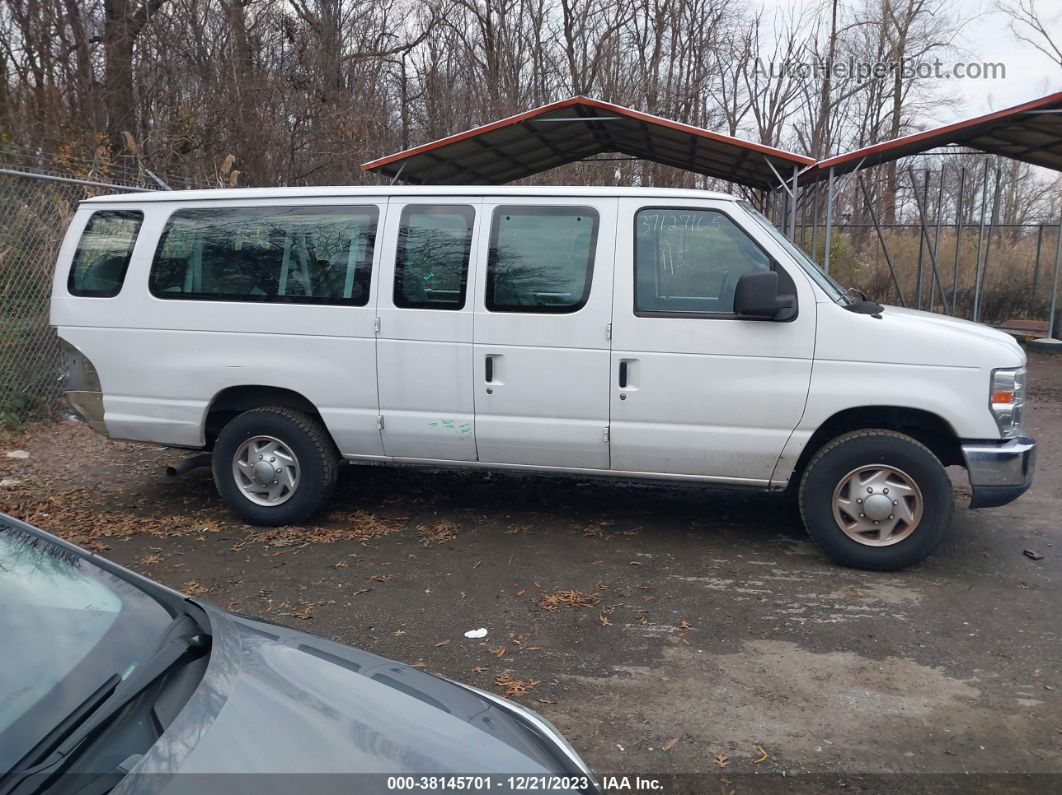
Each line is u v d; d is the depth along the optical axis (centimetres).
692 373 502
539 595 475
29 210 912
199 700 215
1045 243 1898
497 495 658
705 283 506
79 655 225
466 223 530
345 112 1669
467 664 398
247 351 557
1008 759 325
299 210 552
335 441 561
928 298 1878
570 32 2312
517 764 218
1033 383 1209
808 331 490
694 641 422
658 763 321
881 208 2427
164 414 574
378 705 230
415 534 572
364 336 540
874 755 327
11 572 248
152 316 568
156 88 1449
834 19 2608
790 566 518
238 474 576
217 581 493
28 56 1319
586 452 526
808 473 505
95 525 582
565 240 518
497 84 2295
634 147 1297
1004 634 429
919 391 480
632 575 504
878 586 489
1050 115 1014
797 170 1056
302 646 259
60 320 586
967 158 2248
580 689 376
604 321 510
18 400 841
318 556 532
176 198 570
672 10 2416
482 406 531
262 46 1642
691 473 520
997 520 612
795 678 386
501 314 521
